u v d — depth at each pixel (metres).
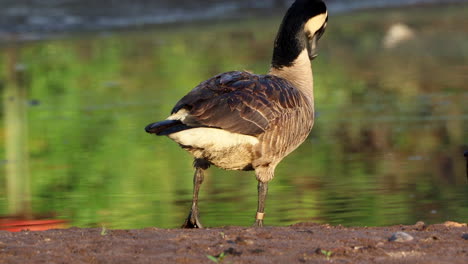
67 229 8.22
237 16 39.22
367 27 34.91
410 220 10.67
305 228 8.27
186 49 29.98
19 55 29.95
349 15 39.81
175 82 23.84
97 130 18.02
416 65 25.67
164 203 11.95
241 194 12.45
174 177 13.73
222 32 34.16
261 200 9.16
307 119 9.61
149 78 24.72
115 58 28.61
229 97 8.74
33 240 7.59
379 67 25.66
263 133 8.86
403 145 15.82
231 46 30.25
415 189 12.49
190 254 6.97
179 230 8.05
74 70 26.67
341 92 21.83
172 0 40.84
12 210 11.66
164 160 15.19
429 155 14.95
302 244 7.31
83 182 13.47
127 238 7.65
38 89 23.75
